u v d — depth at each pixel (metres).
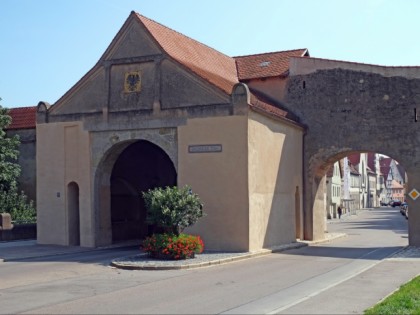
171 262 20.11
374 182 138.25
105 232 28.16
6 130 39.28
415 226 28.78
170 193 21.67
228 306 12.16
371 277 17.06
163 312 11.55
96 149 27.78
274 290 14.44
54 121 28.86
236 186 24.41
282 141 28.42
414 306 11.12
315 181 31.83
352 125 30.30
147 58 26.78
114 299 13.28
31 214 35.00
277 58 34.91
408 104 29.19
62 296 13.84
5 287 15.57
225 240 24.45
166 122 26.12
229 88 26.78
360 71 30.20
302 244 29.14
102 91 27.78
